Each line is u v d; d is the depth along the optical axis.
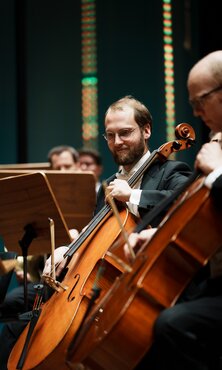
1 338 5.59
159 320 3.65
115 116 5.14
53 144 10.38
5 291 5.24
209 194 3.72
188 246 3.71
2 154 10.37
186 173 5.02
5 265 4.25
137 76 10.04
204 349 3.74
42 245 5.22
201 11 9.37
